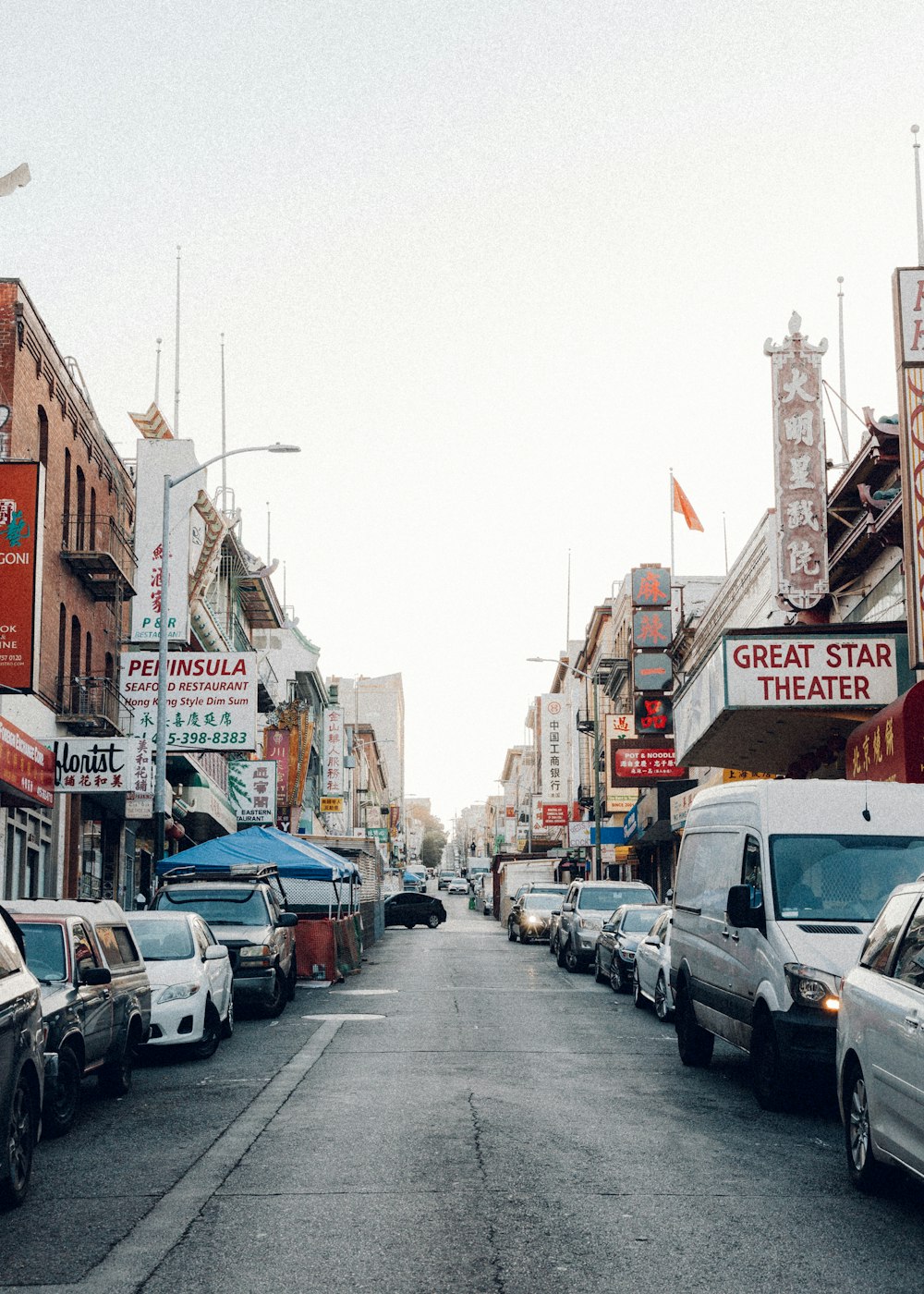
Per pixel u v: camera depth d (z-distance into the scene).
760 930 12.03
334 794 84.44
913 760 17.09
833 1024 11.03
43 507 20.20
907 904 8.48
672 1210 7.95
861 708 21.20
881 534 23.95
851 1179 8.63
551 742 83.25
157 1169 9.17
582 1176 8.86
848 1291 6.37
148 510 32.62
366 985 26.59
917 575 17.84
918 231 23.77
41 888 26.94
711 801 14.96
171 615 32.16
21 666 19.77
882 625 21.25
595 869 54.62
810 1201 8.25
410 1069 14.02
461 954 38.59
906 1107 7.53
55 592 26.47
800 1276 6.61
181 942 16.22
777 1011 11.29
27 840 25.75
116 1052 12.28
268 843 28.72
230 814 46.41
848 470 25.06
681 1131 10.55
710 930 13.75
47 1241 7.31
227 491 48.03
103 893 32.81
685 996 14.77
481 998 23.33
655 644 46.88
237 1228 7.50
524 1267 6.71
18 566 19.95
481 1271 6.64
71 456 27.66
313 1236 7.32
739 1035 12.45
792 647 21.34
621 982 24.23
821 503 24.84
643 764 46.00
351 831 101.81
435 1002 22.56
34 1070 8.52
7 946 8.76
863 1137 8.46
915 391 17.98
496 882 79.94
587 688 75.88
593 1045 16.42
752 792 13.22
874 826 12.56
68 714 26.75
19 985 8.55
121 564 31.39
